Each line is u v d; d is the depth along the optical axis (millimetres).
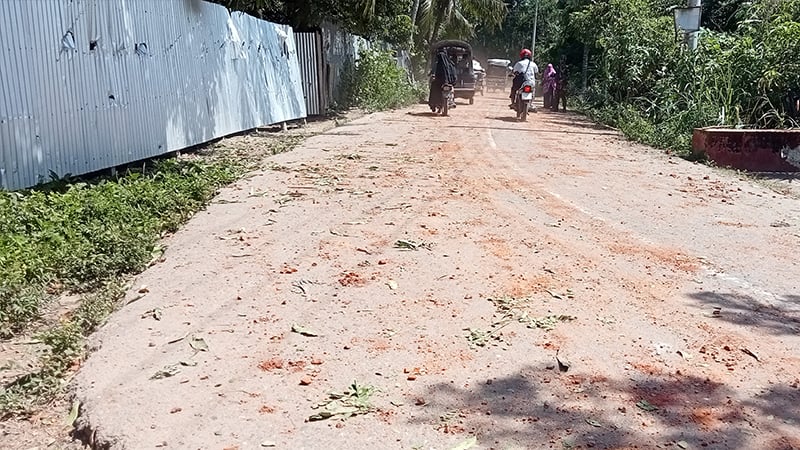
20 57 6945
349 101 21547
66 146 7703
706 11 24281
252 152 11594
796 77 13914
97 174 8578
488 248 6098
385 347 4082
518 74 19500
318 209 7395
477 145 13133
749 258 6125
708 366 3986
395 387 3617
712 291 5246
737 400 3611
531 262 5750
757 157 11594
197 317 4457
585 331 4395
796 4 15500
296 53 17125
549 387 3668
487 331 4340
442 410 3406
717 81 14773
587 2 29641
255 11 18016
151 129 9680
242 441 3100
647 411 3459
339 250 5922
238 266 5457
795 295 5227
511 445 3115
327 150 12023
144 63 9461
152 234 6082
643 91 19328
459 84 26906
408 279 5234
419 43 36125
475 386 3652
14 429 3322
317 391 3557
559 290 5113
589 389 3660
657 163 11734
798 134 11531
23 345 4203
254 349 4020
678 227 7172
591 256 5996
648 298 5035
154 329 4266
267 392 3539
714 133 11734
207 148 11797
